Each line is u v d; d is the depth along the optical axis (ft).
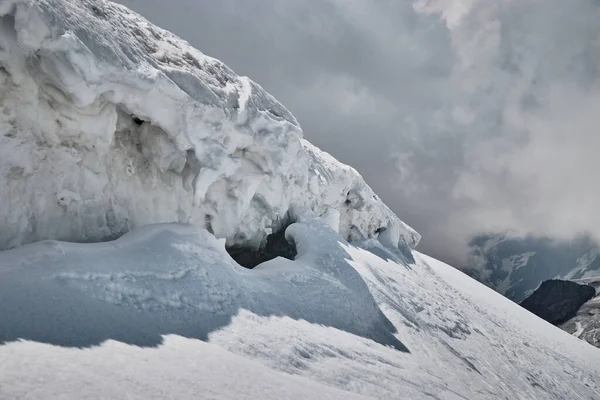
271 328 17.85
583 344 62.39
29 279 12.97
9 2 13.80
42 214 17.90
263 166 27.14
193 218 25.53
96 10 19.03
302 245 31.65
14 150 16.51
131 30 21.31
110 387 9.62
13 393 8.29
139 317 14.03
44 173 17.94
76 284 13.88
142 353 11.89
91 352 10.98
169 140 21.85
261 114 25.54
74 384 9.27
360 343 21.75
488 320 48.67
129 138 22.16
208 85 22.75
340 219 47.93
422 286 43.24
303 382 14.20
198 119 21.38
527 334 53.36
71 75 15.65
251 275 22.06
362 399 14.73
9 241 16.51
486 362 32.45
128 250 17.43
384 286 32.27
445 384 22.24
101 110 18.94
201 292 17.38
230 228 27.84
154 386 10.32
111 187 21.18
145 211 22.75
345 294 26.22
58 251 14.97
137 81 18.01
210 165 22.31
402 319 28.66
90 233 19.98
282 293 22.20
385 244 54.34
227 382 11.86
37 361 9.64
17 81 16.08
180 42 25.54
